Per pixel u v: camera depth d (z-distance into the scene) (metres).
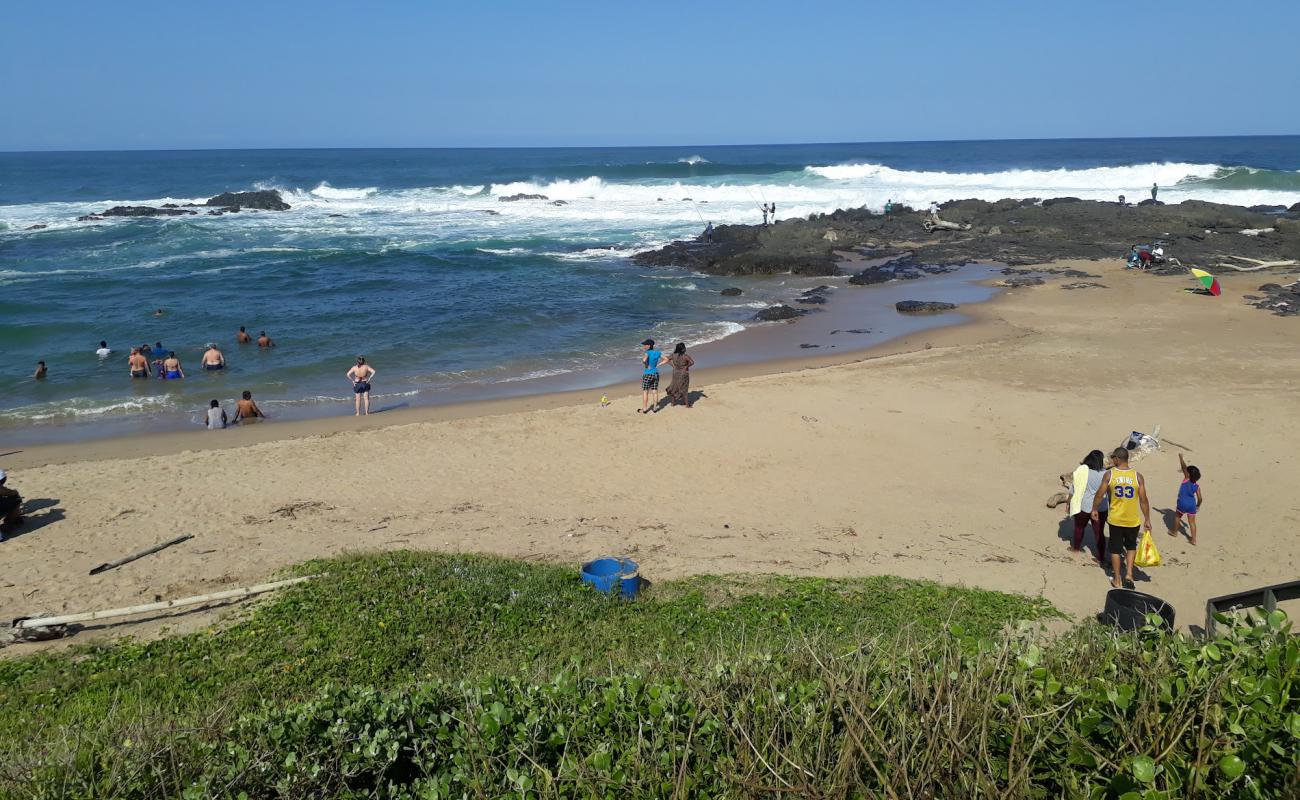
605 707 5.04
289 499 13.88
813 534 12.49
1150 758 3.76
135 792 4.56
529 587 9.98
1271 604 5.47
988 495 13.94
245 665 8.10
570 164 116.88
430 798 4.53
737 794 4.05
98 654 8.59
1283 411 17.30
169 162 146.25
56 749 5.23
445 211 61.75
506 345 25.97
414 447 16.56
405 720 5.22
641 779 4.34
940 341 24.83
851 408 18.31
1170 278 32.88
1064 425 17.00
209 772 4.64
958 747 3.96
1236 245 39.66
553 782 4.42
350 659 8.16
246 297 32.47
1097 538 11.38
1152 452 15.31
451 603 9.47
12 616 9.71
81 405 20.11
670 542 12.14
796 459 15.63
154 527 12.66
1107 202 52.47
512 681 5.70
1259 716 3.92
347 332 27.30
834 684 4.46
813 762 4.21
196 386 21.72
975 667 4.84
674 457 15.85
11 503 12.53
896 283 34.53
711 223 49.59
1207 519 12.67
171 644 8.69
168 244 45.91
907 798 3.75
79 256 41.84
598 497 14.05
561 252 43.03
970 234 45.16
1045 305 29.05
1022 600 9.95
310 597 9.64
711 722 4.66
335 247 44.62
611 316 29.64
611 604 9.68
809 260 37.69
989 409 18.05
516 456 16.02
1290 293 29.39
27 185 90.81
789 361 23.36
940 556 11.67
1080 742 3.95
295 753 4.79
